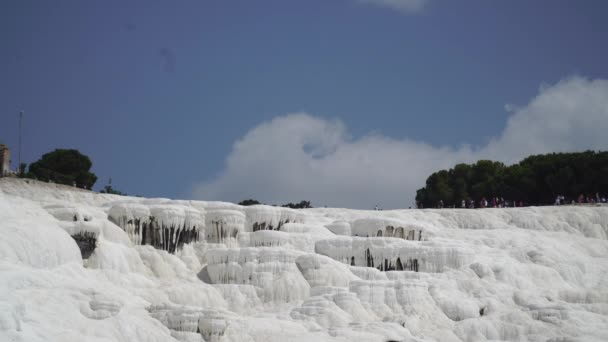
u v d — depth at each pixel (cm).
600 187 14512
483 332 7644
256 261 8081
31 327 5681
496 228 10975
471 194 15750
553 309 7819
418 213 11131
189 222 8488
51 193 9788
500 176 15462
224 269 8044
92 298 6353
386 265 8794
